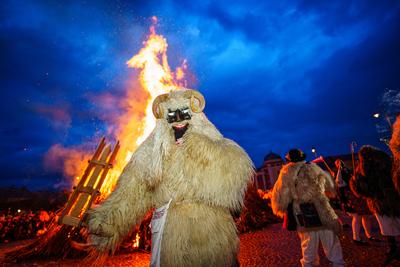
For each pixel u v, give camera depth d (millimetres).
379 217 4219
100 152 3561
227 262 2037
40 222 12109
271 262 4871
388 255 4055
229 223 2168
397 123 3639
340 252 3447
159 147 2271
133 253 6633
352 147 5496
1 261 6352
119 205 2193
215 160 2143
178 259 1976
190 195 2145
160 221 2113
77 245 2285
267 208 12781
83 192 3105
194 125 2412
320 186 3643
